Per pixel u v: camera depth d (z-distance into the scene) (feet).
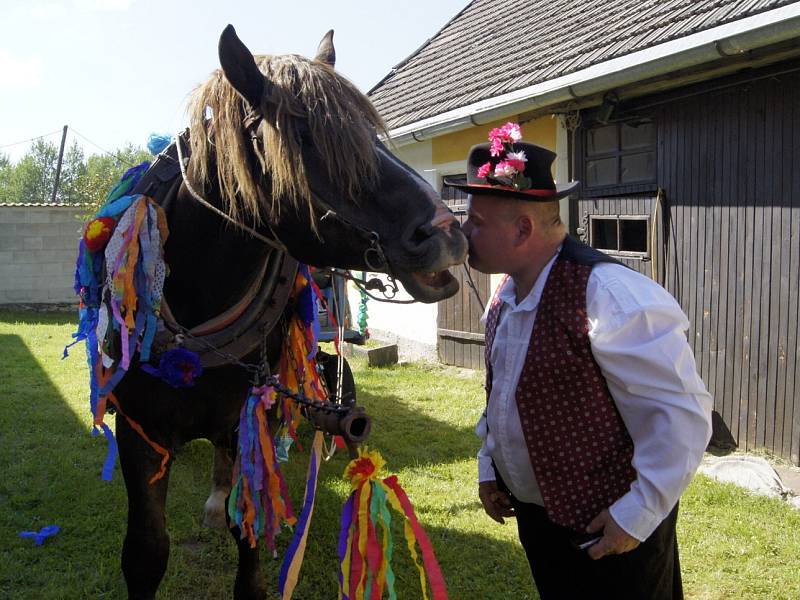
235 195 5.92
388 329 27.48
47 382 20.90
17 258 40.86
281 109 5.21
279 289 7.06
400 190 5.18
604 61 15.88
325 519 11.35
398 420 17.21
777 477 12.55
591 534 5.22
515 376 5.52
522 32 25.18
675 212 15.51
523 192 5.32
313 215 5.27
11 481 12.72
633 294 5.01
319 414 6.40
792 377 13.34
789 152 13.09
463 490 12.76
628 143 16.74
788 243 13.25
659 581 5.46
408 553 10.28
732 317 14.47
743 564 9.84
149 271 6.33
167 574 9.64
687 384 4.89
